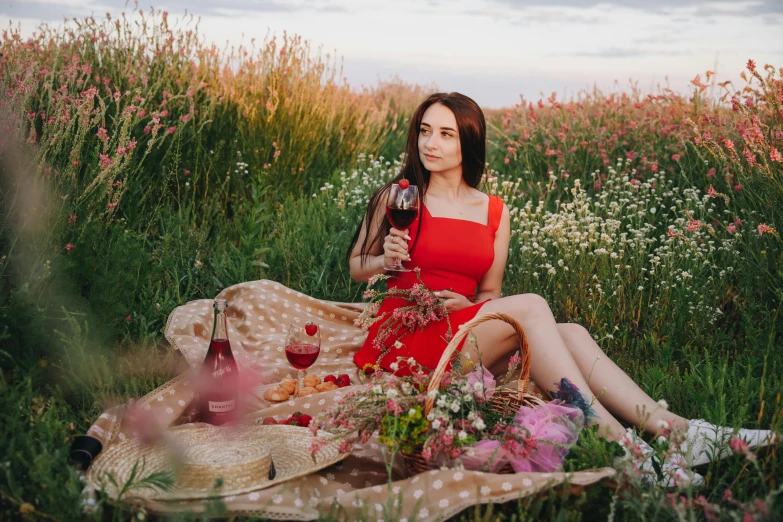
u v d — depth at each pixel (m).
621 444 2.34
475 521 1.97
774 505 2.00
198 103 5.95
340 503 2.07
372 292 3.10
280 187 5.85
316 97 6.63
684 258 4.30
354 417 2.29
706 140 4.30
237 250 4.64
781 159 3.75
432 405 2.24
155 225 4.64
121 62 5.58
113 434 2.49
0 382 2.35
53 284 2.99
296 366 2.97
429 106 3.33
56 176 3.44
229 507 1.99
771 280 3.85
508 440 2.27
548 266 4.21
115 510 1.92
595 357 2.90
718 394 2.83
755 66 4.07
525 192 6.14
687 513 2.07
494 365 3.09
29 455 2.12
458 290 3.28
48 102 3.99
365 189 5.55
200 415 2.69
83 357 2.72
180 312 3.59
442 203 3.38
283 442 2.42
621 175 5.87
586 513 2.16
